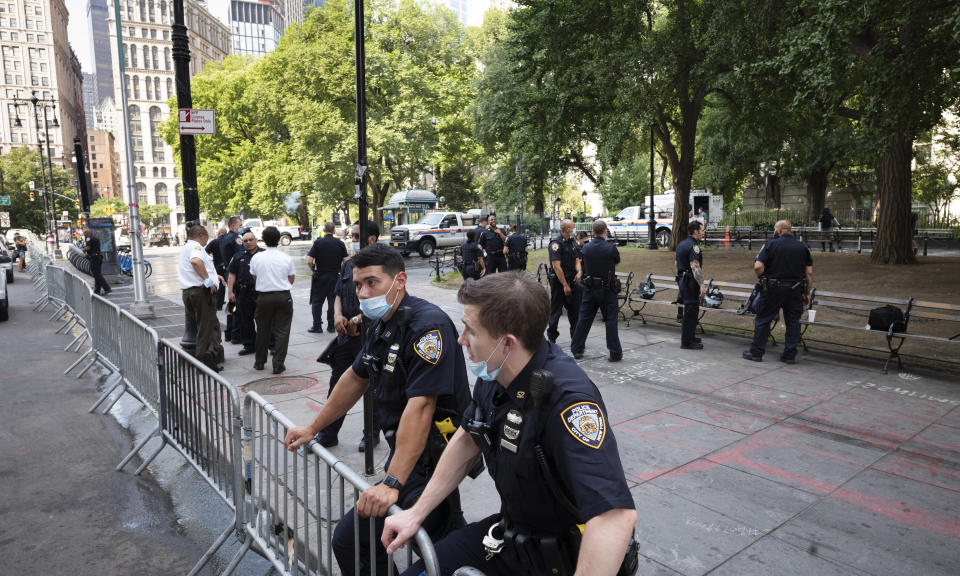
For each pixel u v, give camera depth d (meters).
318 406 5.81
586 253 7.38
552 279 8.62
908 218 15.23
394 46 38.06
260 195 40.69
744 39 13.51
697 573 3.03
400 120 33.62
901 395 5.95
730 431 5.01
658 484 4.05
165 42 131.50
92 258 15.57
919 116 10.70
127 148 11.38
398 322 2.27
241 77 43.81
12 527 3.79
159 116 134.12
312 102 33.38
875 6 9.33
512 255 12.05
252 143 45.34
